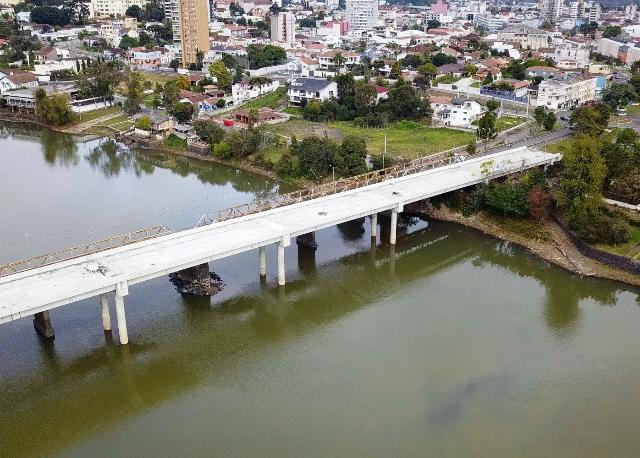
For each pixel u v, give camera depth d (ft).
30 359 217.56
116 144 515.91
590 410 194.59
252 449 177.37
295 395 201.05
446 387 204.64
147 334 233.55
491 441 180.86
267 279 276.00
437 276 286.66
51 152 497.46
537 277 286.66
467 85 639.35
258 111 534.78
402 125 515.09
